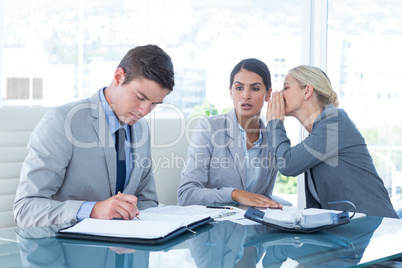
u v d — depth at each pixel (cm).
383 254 107
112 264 97
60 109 163
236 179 224
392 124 311
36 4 285
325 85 221
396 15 308
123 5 311
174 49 325
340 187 207
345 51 326
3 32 273
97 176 166
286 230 130
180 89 326
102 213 134
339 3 326
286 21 337
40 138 155
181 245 113
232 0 334
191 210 156
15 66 280
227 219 145
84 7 300
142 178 188
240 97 229
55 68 293
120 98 161
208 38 332
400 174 308
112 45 309
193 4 329
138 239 113
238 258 103
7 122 196
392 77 311
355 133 212
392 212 203
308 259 103
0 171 190
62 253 104
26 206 144
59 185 159
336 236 125
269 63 339
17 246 110
